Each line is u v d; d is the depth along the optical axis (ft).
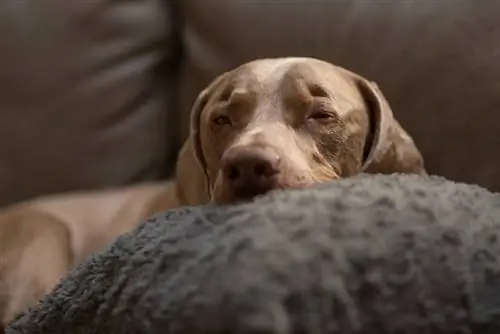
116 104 6.02
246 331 2.26
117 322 2.73
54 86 5.93
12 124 5.90
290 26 5.42
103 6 6.03
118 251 3.01
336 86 4.30
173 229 2.92
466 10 4.91
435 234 2.72
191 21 5.94
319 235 2.55
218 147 4.30
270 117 4.11
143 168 6.11
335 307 2.42
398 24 5.09
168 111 6.26
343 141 4.22
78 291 3.06
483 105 4.74
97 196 5.92
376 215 2.72
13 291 5.48
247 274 2.37
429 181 3.17
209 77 5.72
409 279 2.57
